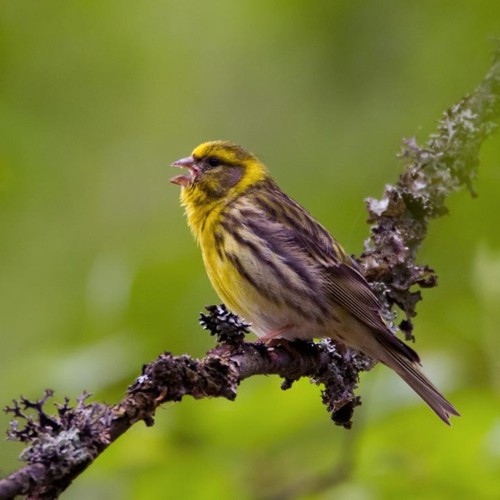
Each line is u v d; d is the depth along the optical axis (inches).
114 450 413.1
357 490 414.9
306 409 407.2
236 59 641.0
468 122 422.6
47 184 611.8
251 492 416.5
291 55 621.9
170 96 653.3
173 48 647.1
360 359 402.3
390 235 413.7
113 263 511.2
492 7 553.6
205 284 519.2
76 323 585.3
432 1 575.8
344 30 597.0
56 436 267.7
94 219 624.7
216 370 301.9
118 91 645.3
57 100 627.8
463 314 459.8
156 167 641.6
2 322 599.5
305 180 600.1
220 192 456.8
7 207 603.2
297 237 431.2
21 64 621.9
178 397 291.1
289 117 618.8
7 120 603.2
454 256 481.1
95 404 279.0
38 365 445.7
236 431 410.3
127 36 638.5
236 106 636.1
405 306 408.5
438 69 574.2
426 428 415.8
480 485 410.6
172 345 500.7
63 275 612.4
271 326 432.1
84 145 634.8
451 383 430.6
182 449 414.6
